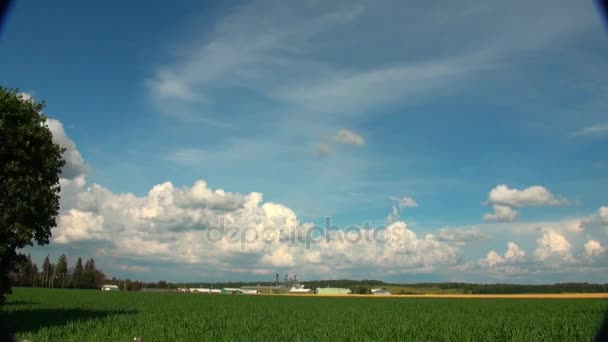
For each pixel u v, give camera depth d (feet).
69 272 561.43
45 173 103.19
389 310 190.49
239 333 100.53
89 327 102.68
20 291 353.72
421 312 175.94
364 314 164.55
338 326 116.57
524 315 151.74
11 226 95.30
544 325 113.50
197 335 97.30
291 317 149.07
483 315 154.61
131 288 574.56
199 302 253.24
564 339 90.79
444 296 389.19
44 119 104.27
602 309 180.55
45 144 102.53
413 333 102.53
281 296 377.91
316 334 100.01
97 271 572.10
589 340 89.20
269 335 98.58
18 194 97.35
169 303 237.04
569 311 171.12
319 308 206.59
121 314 147.84
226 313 164.55
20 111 99.35
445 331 104.99
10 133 97.19
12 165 95.66
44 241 104.68
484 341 90.79
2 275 101.09
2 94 97.55
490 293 467.11
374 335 98.78
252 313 166.91
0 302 104.27
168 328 105.40
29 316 130.82
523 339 91.25
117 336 91.56
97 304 214.48
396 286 570.87
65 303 216.33
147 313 155.02
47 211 101.96
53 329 95.76
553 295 387.14
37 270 543.80
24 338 85.25
